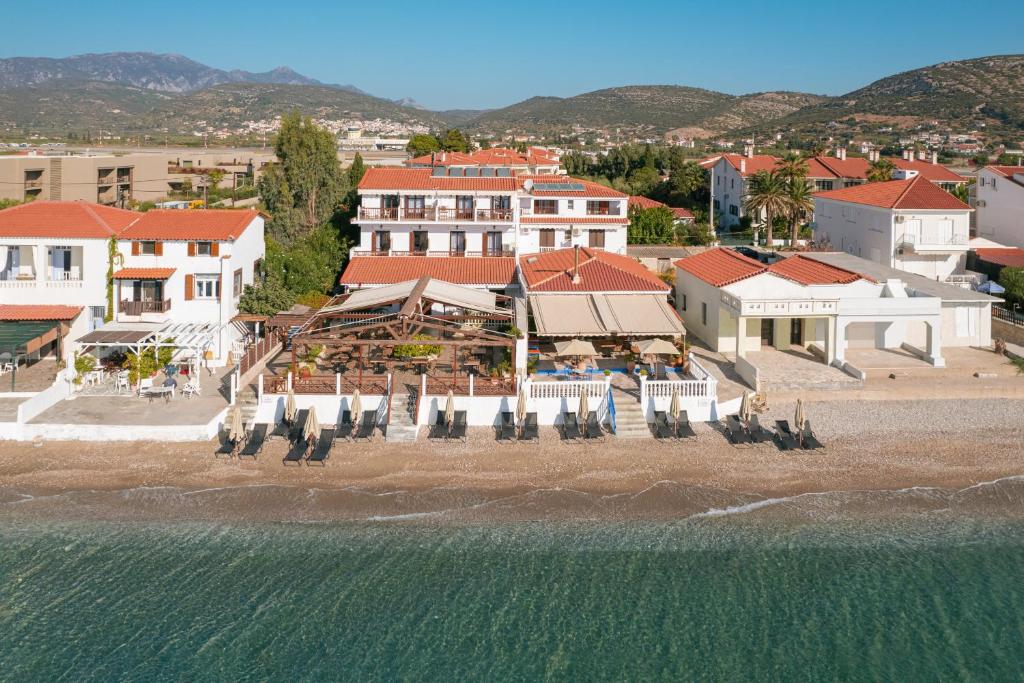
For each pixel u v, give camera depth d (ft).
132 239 167.02
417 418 131.13
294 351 139.13
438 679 78.74
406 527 104.83
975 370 159.12
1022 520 107.34
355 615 87.86
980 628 86.48
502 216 215.51
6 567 95.35
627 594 91.91
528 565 96.99
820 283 172.45
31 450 123.95
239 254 176.45
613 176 513.04
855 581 94.48
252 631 85.20
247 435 128.26
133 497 110.83
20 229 166.30
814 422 137.90
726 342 173.47
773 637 85.05
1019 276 200.23
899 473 119.55
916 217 215.72
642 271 192.75
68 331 163.73
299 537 102.37
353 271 201.05
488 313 152.15
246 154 586.04
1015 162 558.97
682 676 79.05
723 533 104.06
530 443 128.57
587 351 141.79
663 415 134.31
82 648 82.23
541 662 81.00
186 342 148.97
